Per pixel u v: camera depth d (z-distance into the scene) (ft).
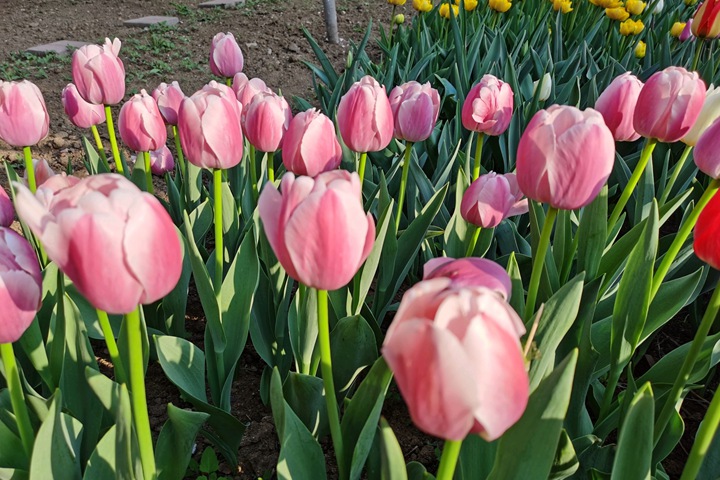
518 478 3.72
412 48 17.15
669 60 14.93
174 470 5.33
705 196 5.11
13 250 3.66
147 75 22.00
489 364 2.34
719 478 4.54
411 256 7.52
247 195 8.39
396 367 2.45
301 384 5.65
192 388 5.98
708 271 7.95
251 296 6.15
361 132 6.10
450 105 13.56
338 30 27.50
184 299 7.45
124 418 3.87
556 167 4.18
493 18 19.29
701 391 7.84
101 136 16.14
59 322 5.24
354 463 4.72
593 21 19.38
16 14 30.37
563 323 4.56
